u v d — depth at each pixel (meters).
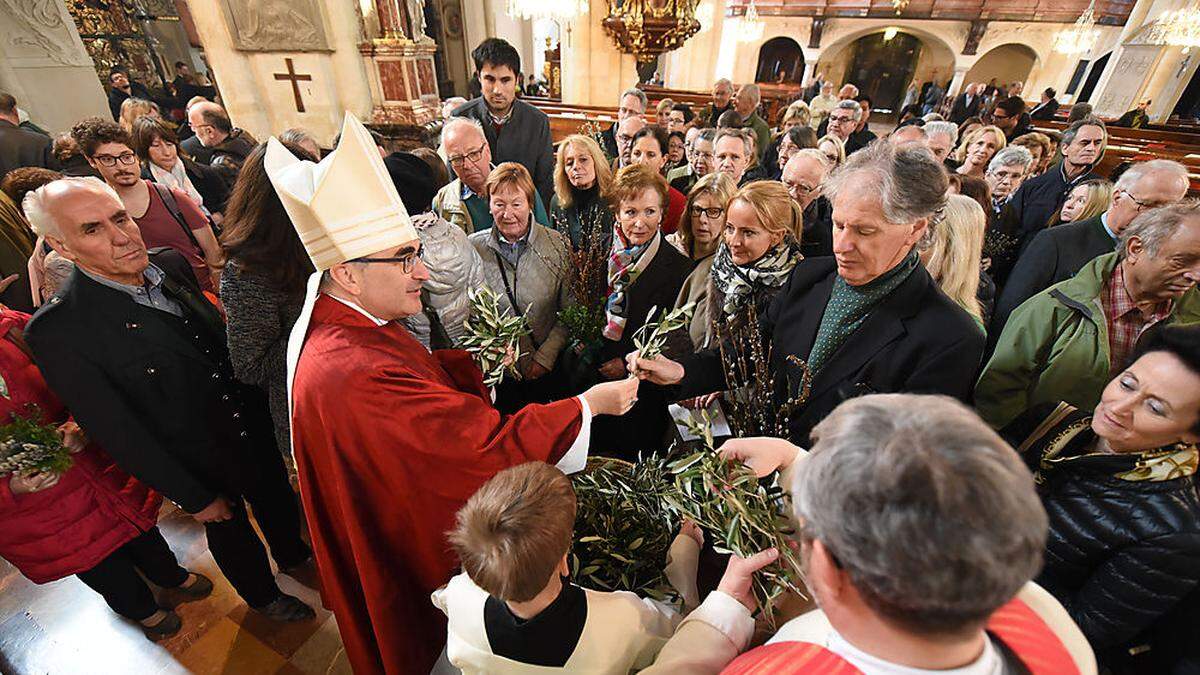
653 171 1.79
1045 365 1.52
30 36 5.71
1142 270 1.33
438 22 12.32
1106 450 0.96
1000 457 0.40
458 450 1.01
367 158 1.00
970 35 15.79
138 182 2.29
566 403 1.13
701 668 0.76
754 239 1.49
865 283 1.18
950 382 1.10
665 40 6.56
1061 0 14.54
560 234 2.05
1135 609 0.87
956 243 1.48
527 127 3.44
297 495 2.26
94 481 1.45
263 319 1.33
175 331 1.41
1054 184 2.96
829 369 1.25
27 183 2.35
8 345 1.31
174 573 1.77
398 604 1.20
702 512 0.93
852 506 0.42
